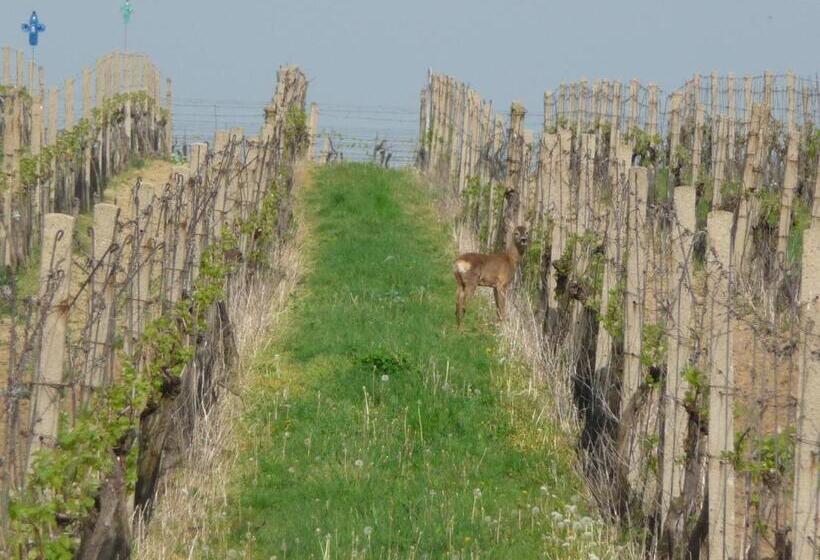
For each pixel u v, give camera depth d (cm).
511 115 6669
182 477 3888
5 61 9212
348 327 5628
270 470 4106
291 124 8431
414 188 9169
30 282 6009
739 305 3075
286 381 4931
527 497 3984
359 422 4544
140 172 10356
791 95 8238
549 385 4722
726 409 2884
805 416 2530
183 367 3519
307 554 3469
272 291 6144
